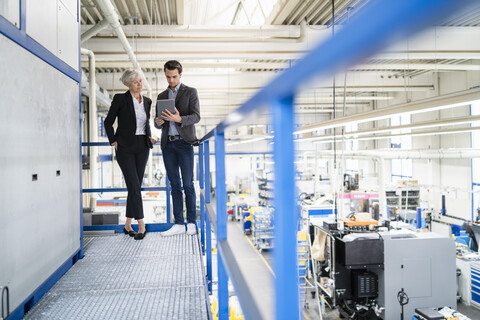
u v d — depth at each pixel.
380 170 8.99
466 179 11.65
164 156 2.88
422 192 13.63
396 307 5.60
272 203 0.49
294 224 0.48
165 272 2.13
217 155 1.17
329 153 12.52
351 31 0.24
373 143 16.77
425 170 13.52
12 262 1.47
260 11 6.66
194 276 2.06
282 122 0.47
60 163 2.05
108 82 8.84
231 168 22.00
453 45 5.78
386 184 12.10
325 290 7.03
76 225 2.33
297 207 0.47
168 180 3.23
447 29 5.76
